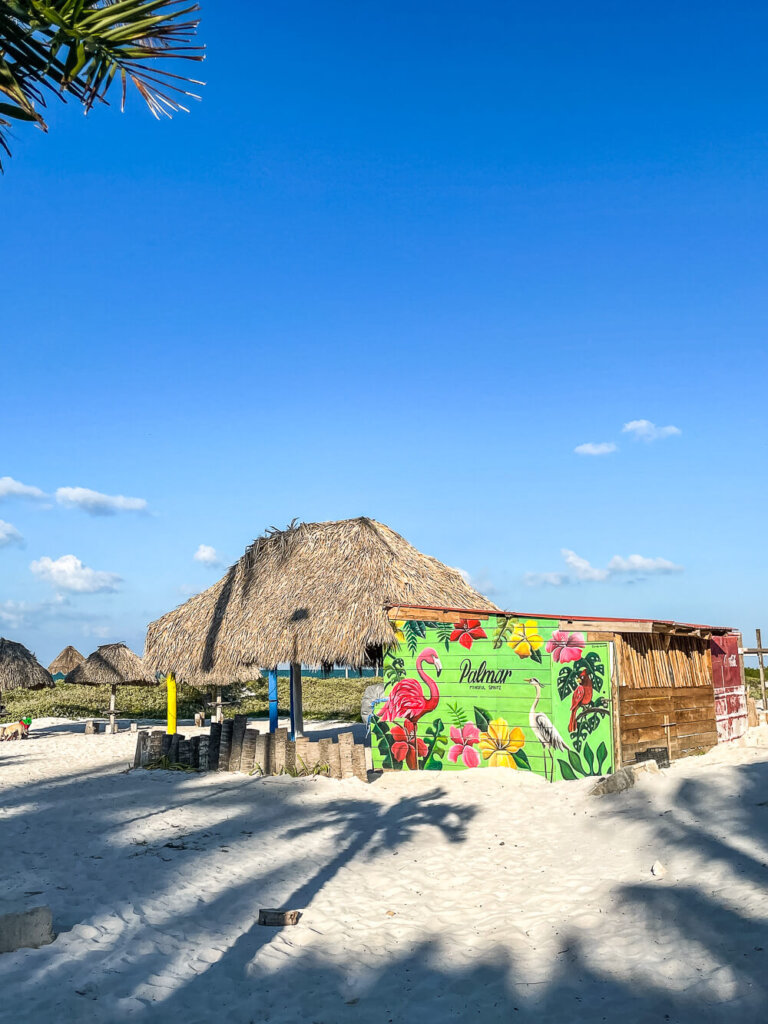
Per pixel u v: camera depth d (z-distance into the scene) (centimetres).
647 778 1192
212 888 864
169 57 615
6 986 601
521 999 588
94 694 3825
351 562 1789
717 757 1520
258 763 1565
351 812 1241
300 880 894
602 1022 537
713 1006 533
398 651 1605
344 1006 589
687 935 648
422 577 1859
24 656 2769
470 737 1550
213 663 1859
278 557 1920
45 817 1218
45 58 600
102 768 1728
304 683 4219
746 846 837
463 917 772
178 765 1627
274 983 628
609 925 705
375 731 1597
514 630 1546
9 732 2456
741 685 1952
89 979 620
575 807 1177
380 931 736
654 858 872
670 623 1567
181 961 665
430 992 607
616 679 1458
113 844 1053
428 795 1347
